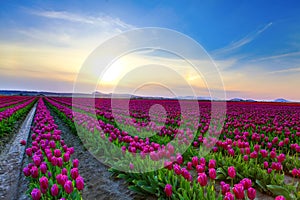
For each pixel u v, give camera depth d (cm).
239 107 2667
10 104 2872
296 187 473
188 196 386
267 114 1661
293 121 1162
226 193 320
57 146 712
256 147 579
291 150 760
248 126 1002
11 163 688
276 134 896
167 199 414
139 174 490
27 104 2995
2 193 492
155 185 444
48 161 510
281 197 297
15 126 1402
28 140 1009
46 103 3916
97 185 536
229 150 571
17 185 526
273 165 476
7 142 965
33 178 446
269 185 439
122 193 490
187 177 407
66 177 376
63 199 321
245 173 509
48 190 378
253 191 320
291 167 584
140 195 469
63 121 1574
